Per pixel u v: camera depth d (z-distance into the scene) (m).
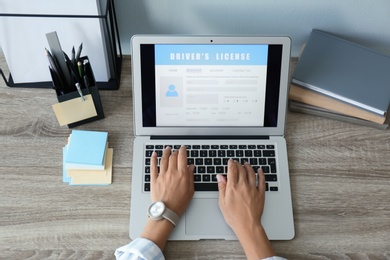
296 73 1.11
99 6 1.02
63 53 0.98
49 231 0.96
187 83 1.03
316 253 0.94
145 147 1.05
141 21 1.18
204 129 1.07
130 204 0.99
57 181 1.01
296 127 1.11
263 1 1.13
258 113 1.06
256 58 1.02
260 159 1.04
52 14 1.01
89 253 0.93
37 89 1.14
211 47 1.01
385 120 1.11
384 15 1.15
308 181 1.03
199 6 1.14
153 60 1.01
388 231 0.97
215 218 0.97
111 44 1.07
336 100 1.09
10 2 0.98
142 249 0.88
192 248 0.94
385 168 1.05
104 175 1.02
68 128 1.09
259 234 0.93
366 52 1.14
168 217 0.93
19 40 1.05
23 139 1.07
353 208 0.99
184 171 0.99
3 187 1.00
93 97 1.04
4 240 0.94
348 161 1.06
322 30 1.20
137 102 1.04
